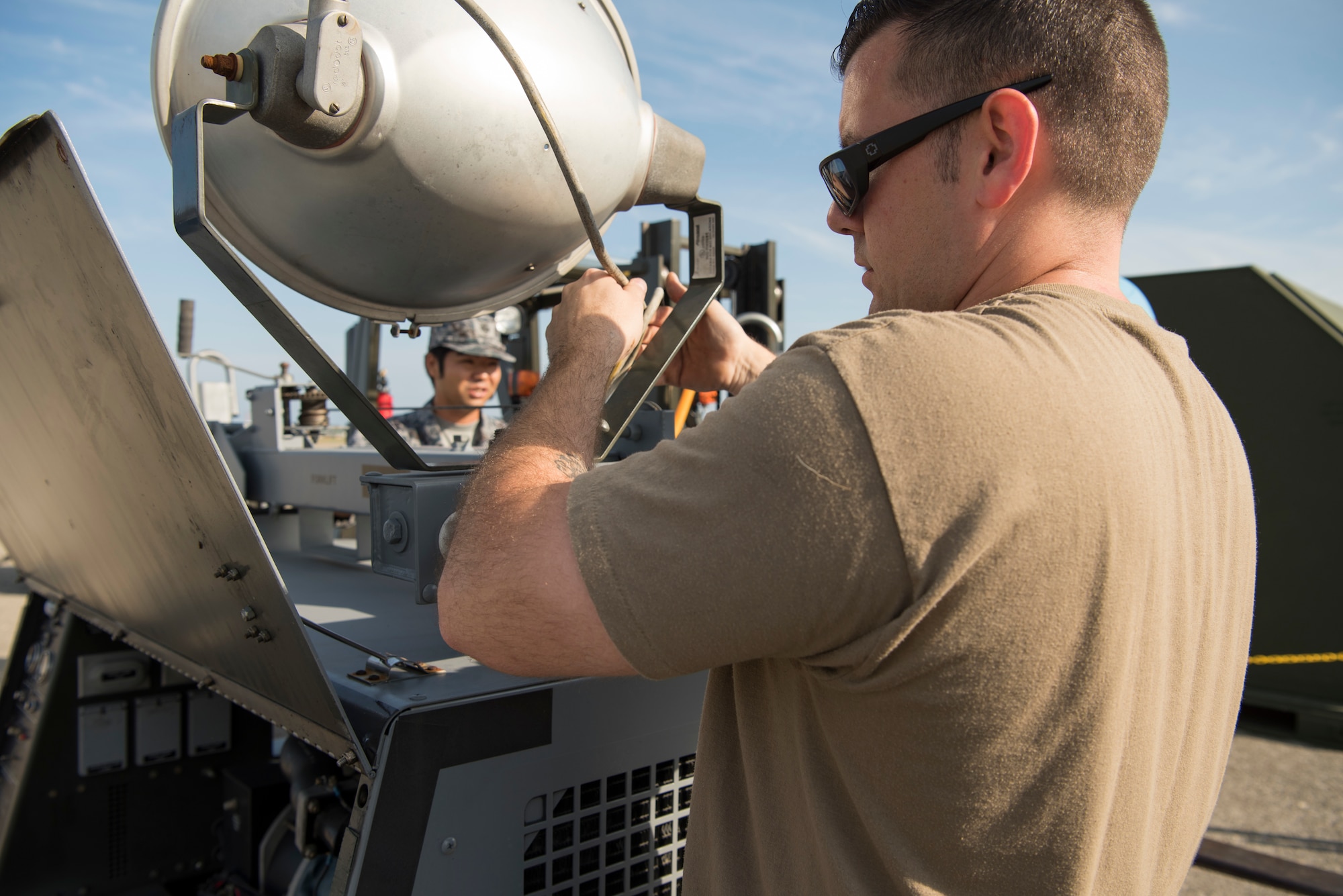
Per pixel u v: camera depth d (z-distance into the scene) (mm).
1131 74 712
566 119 874
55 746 1769
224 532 868
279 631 885
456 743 867
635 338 906
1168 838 722
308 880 1180
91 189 709
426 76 787
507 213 884
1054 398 570
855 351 589
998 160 710
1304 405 3721
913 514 547
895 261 791
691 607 587
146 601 1300
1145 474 598
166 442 864
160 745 1880
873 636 577
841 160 796
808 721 684
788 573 567
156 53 851
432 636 1171
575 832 976
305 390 2404
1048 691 573
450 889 868
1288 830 2771
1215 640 718
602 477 650
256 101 748
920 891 605
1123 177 724
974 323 604
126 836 1845
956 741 584
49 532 1471
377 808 817
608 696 1000
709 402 2525
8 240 865
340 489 1764
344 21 736
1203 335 3928
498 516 688
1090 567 566
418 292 960
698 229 1202
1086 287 700
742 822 775
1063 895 588
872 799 632
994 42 702
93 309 827
